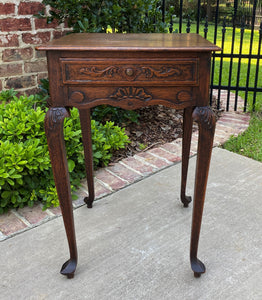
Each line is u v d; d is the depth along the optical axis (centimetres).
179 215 189
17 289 141
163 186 217
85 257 158
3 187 188
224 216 186
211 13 1096
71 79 121
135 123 302
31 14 267
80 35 160
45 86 279
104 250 163
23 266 153
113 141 246
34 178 199
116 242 168
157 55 118
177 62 118
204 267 146
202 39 142
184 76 120
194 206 138
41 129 215
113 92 123
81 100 124
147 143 277
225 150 262
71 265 146
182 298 135
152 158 251
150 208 195
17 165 186
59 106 125
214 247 163
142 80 121
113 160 251
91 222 184
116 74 120
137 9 280
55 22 285
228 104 343
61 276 148
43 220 185
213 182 220
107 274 148
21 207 195
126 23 290
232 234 172
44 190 201
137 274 148
